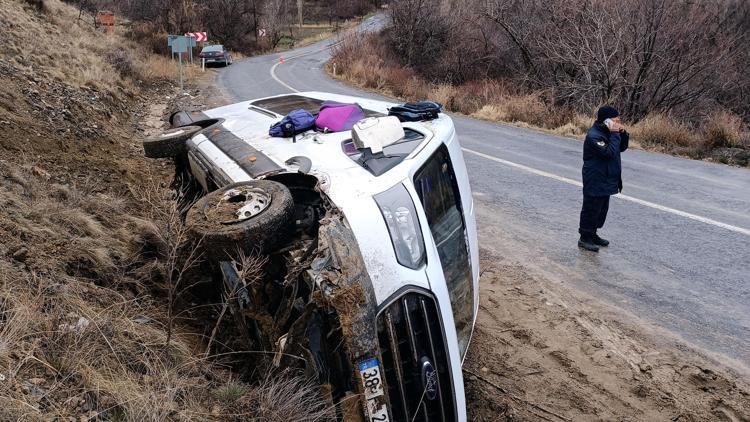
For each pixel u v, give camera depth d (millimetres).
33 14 17094
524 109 17469
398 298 2795
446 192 3936
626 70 19938
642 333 4613
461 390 3004
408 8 34281
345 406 2682
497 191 8586
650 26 19281
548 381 4008
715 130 13445
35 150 6379
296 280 3002
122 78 17406
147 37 34875
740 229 6938
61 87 10656
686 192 8648
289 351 2869
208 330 3875
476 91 24422
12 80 9141
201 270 4340
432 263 3051
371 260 2818
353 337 2619
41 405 2457
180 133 4895
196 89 21531
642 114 19812
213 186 4180
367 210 2998
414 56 34500
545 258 6090
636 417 3664
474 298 4004
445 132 4293
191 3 44562
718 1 23047
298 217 3457
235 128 4562
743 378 4035
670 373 4098
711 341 4500
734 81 21516
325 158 3582
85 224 4441
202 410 2885
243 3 53312
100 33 24328
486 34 29969
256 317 3205
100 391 2701
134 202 5926
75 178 5980
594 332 4617
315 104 5078
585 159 6113
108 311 3387
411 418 2811
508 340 4512
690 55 19531
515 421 3604
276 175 3432
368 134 3641
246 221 2984
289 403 2865
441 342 2949
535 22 24969
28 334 2781
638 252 6230
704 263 5938
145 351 3143
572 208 7766
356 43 35281
